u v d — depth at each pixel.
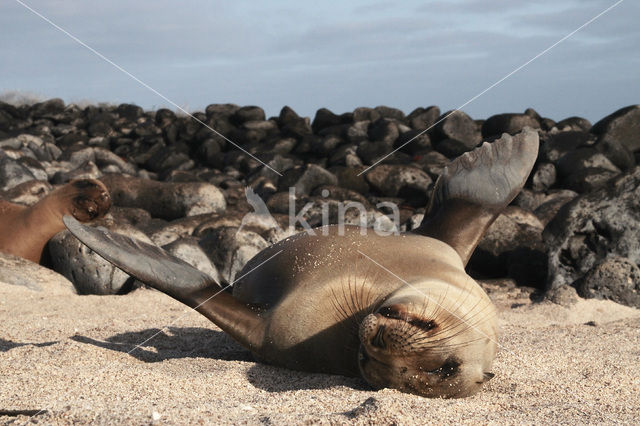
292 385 4.32
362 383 4.31
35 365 4.29
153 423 3.11
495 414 3.58
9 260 9.08
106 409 3.36
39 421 3.17
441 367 3.93
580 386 4.45
